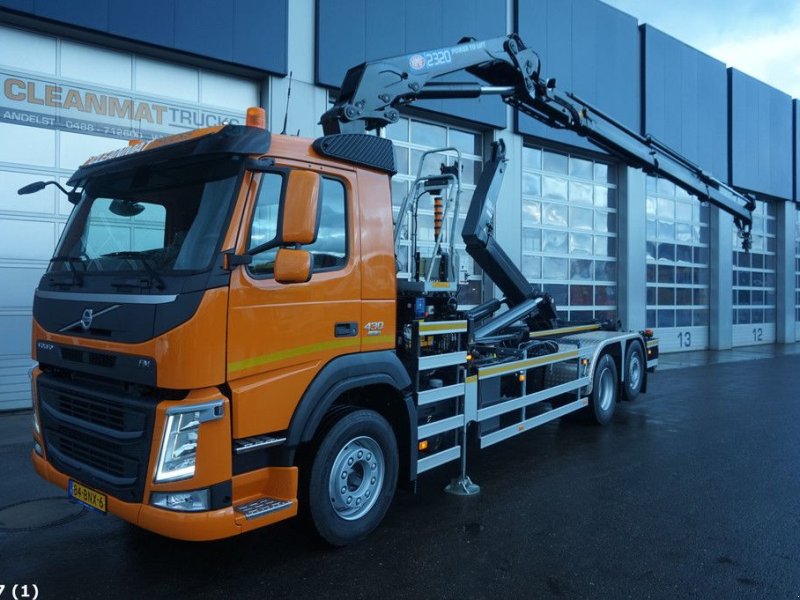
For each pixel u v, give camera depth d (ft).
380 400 15.66
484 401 18.92
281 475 12.50
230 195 11.78
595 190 52.70
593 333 30.71
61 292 13.41
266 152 12.24
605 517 16.12
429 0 38.52
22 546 14.03
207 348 11.06
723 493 18.07
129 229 13.00
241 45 30.99
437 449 17.10
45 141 27.27
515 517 16.08
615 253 54.44
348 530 13.87
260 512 11.82
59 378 13.55
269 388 12.04
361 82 17.42
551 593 12.08
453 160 42.24
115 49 28.86
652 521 15.85
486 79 23.85
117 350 11.69
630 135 29.63
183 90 30.83
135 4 27.94
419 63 19.39
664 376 43.45
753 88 66.74
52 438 13.55
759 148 67.72
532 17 44.68
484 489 18.35
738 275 69.26
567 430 26.30
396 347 15.96
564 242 50.16
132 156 13.35
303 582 12.44
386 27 36.42
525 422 21.02
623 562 13.47
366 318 14.29
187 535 10.91
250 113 12.65
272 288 12.19
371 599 11.79
